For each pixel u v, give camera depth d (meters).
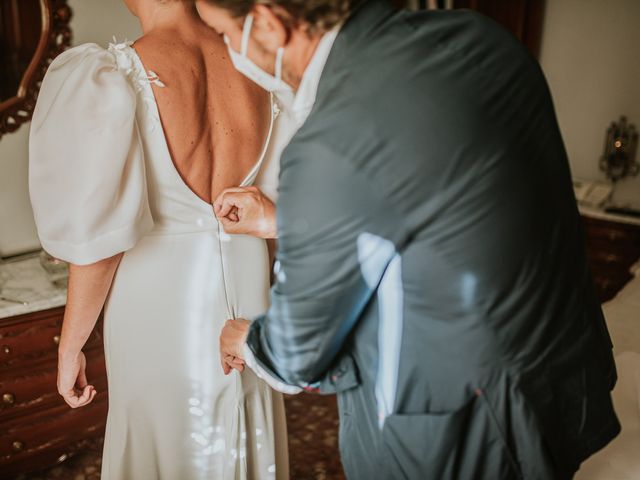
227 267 1.65
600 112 3.54
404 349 1.17
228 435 1.74
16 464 2.46
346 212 1.03
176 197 1.57
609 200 3.46
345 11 1.05
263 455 1.81
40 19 2.38
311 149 1.04
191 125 1.53
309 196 1.04
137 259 1.59
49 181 1.45
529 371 1.14
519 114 1.10
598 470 1.50
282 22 1.06
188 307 1.64
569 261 1.17
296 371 1.20
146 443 1.75
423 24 1.08
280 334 1.17
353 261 1.06
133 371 1.67
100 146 1.42
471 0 3.37
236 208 1.60
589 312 1.22
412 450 1.18
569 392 1.19
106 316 1.66
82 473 2.58
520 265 1.10
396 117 1.02
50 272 2.49
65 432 2.51
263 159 1.70
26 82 2.41
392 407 1.20
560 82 3.62
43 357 2.39
